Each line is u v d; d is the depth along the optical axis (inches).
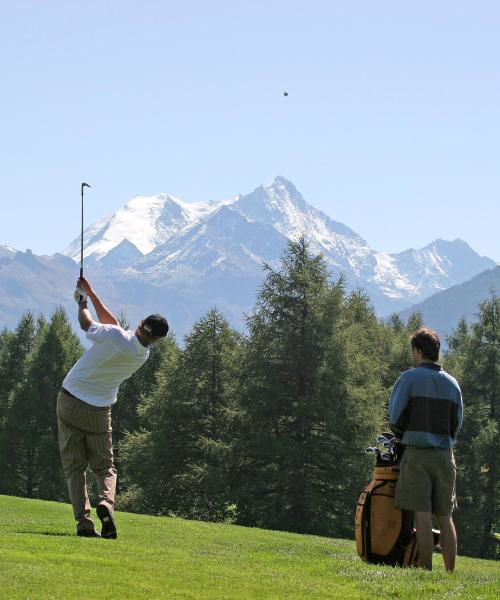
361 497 1070.4
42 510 2342.5
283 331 4456.2
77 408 1139.3
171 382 5078.7
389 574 938.1
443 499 1034.1
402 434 1036.5
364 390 4416.8
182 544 1441.9
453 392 1030.4
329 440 4379.9
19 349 7204.7
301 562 1082.1
